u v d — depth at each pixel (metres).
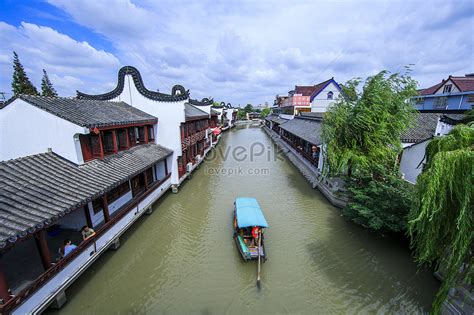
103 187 9.41
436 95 29.77
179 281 9.35
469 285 6.78
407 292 8.68
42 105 10.08
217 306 8.27
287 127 34.84
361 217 11.73
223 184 20.69
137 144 15.95
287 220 14.04
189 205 16.25
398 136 13.73
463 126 6.62
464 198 5.49
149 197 14.30
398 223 10.23
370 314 7.95
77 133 10.05
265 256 10.25
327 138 14.77
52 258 8.84
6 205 6.58
